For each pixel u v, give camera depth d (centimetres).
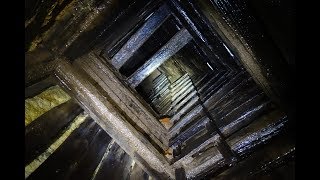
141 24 338
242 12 199
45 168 234
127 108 340
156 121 380
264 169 231
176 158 300
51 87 319
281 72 220
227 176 249
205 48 409
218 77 465
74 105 339
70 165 260
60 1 232
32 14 220
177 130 371
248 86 324
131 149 295
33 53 249
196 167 272
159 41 484
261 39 210
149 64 418
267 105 263
